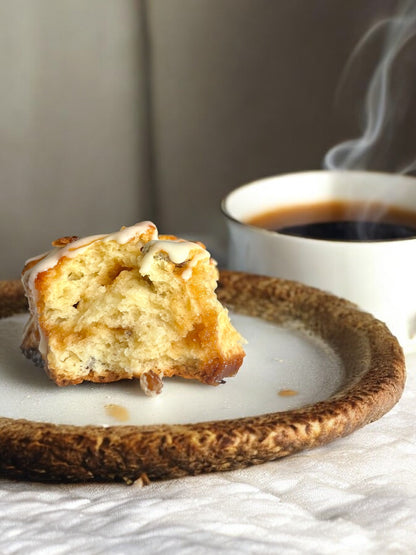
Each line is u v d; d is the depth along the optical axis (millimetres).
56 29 512
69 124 532
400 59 458
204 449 209
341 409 223
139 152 547
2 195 533
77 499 209
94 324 253
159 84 531
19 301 308
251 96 507
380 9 455
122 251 257
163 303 251
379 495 209
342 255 293
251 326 296
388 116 471
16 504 205
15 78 515
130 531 192
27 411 240
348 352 271
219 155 529
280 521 196
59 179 540
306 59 484
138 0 516
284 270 304
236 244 317
